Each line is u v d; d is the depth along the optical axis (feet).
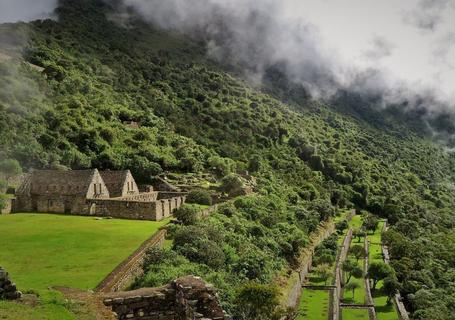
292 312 200.44
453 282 376.89
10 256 156.15
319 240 366.43
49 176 281.74
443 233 560.20
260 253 233.96
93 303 79.87
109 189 313.12
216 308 81.05
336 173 647.97
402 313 274.57
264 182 459.73
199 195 321.52
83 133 432.25
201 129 632.38
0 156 344.90
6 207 266.57
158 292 84.58
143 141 479.41
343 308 263.49
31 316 69.10
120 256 158.81
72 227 216.95
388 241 437.58
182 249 180.65
